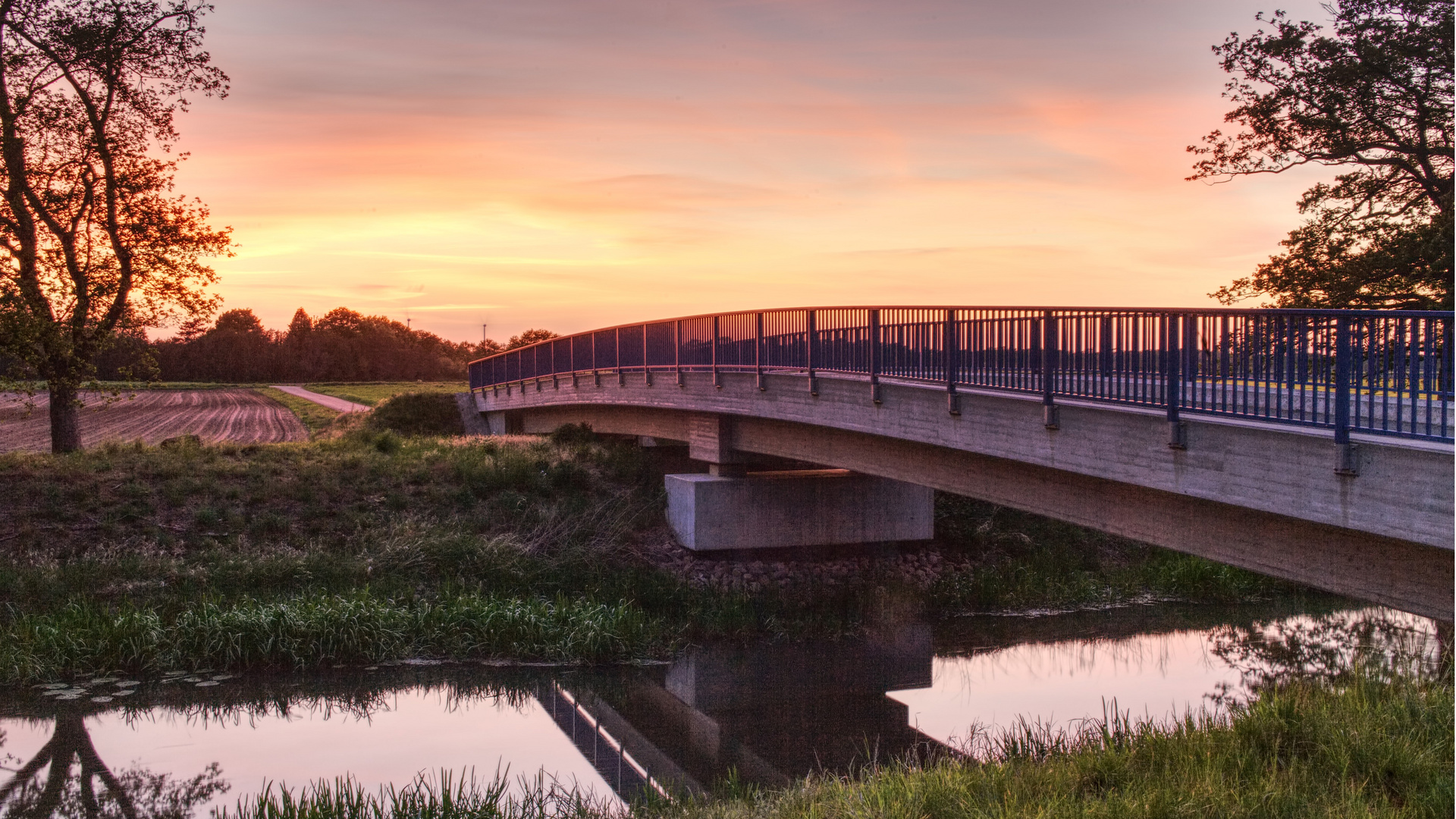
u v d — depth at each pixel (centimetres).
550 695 1578
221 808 1083
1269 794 779
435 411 4581
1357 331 860
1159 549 2636
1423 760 812
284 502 2292
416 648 1756
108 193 2519
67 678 1566
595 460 2812
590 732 1398
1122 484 1245
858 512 2455
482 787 1157
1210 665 1725
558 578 2144
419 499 2405
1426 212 2528
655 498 2600
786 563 2405
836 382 1836
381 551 2116
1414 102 2448
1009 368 1362
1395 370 827
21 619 1694
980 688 1612
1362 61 2406
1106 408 1168
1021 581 2338
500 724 1425
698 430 2553
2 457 2347
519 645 1770
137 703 1471
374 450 2889
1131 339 1145
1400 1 2373
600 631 1794
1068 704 1499
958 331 1480
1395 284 2527
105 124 2536
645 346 2736
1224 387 1017
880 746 1338
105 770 1206
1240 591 2323
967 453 1574
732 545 2364
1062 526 2705
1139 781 866
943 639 1956
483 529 2316
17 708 1439
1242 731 959
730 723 1452
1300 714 960
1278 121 2617
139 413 6750
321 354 16538
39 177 2483
